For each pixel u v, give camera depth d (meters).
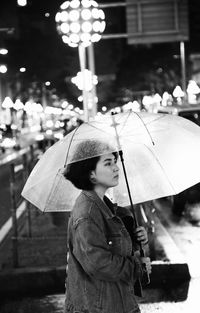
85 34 12.87
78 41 12.94
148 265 3.36
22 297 6.94
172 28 22.88
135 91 56.06
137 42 23.14
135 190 3.65
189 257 8.28
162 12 22.91
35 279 7.15
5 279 7.15
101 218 3.15
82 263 3.11
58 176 3.47
